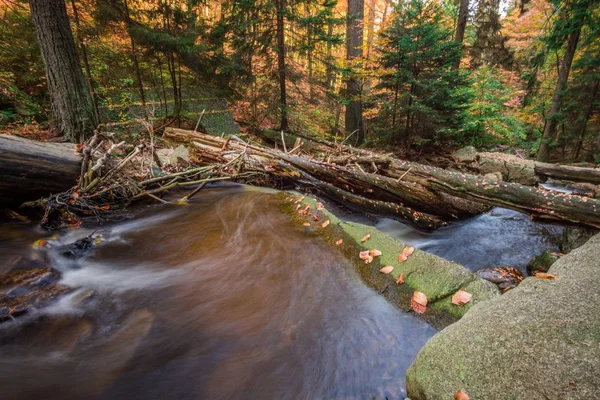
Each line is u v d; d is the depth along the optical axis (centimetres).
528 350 147
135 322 251
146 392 193
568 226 380
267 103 1129
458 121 935
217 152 624
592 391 122
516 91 1256
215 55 1045
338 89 1207
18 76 884
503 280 350
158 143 905
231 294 292
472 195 446
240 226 428
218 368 212
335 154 738
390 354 221
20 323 232
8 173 377
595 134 920
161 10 926
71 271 316
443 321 234
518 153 1092
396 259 298
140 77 1013
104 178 457
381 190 514
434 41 843
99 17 862
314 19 948
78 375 200
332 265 324
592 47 843
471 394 146
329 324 252
